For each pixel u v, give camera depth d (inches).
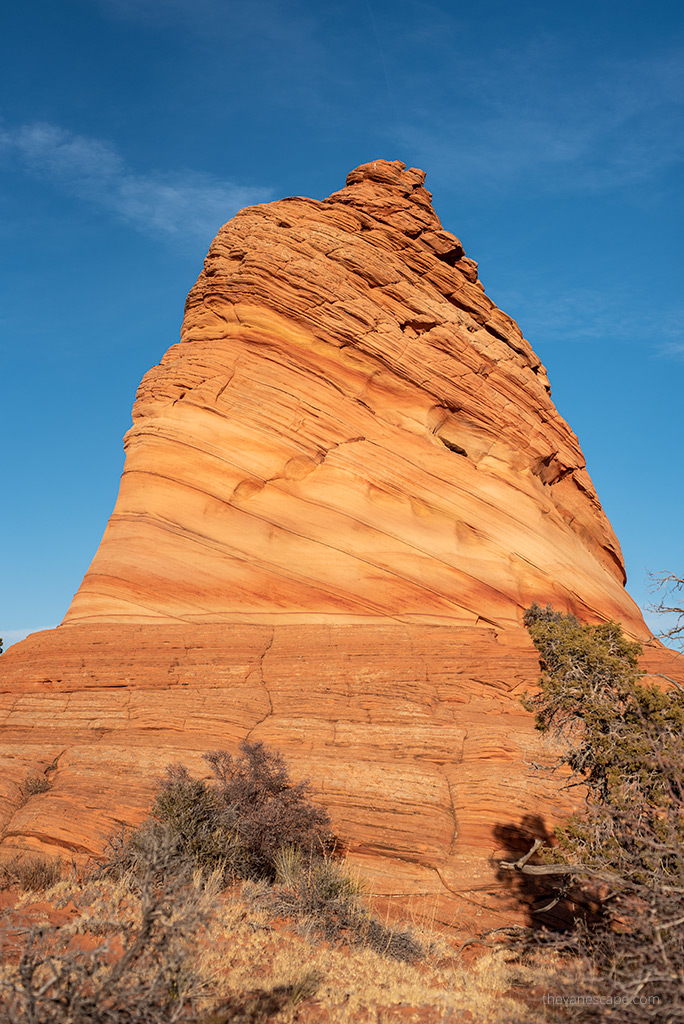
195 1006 280.4
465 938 449.4
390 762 596.7
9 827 523.5
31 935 239.9
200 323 1096.2
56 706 681.0
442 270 1173.1
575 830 370.9
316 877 450.0
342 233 1113.4
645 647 776.9
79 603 858.1
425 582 909.2
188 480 938.7
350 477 968.3
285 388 1003.9
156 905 246.1
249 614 859.4
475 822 552.7
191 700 669.9
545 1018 303.7
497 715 664.4
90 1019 217.6
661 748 365.4
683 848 311.4
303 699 674.8
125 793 545.3
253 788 503.5
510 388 1129.4
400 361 1054.4
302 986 331.6
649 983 271.6
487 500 1010.7
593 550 1233.4
